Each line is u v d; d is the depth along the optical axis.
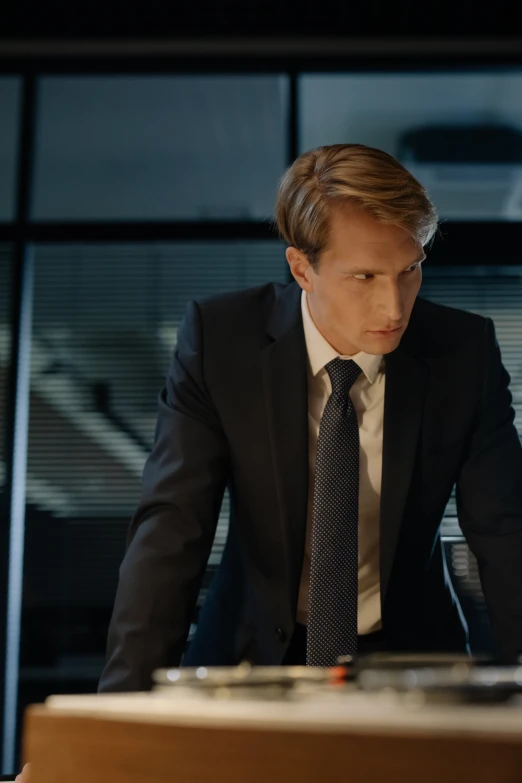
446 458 1.54
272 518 1.50
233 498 1.58
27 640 3.83
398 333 1.35
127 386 4.01
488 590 1.52
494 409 1.59
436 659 0.83
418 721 0.62
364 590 1.55
